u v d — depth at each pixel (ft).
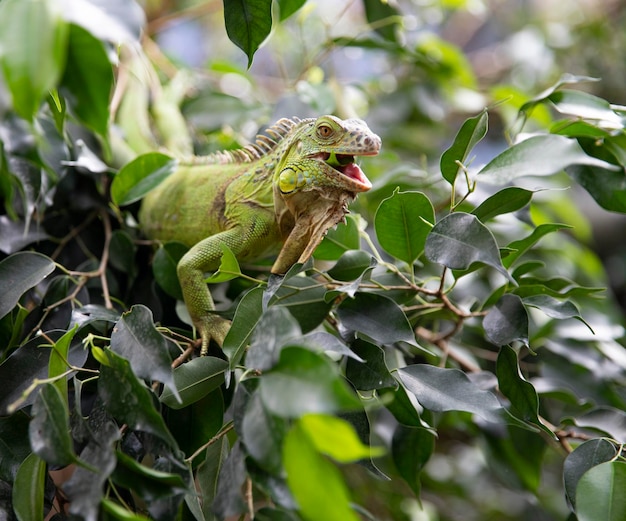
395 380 7.27
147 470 7.03
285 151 7.52
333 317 7.51
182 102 8.43
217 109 8.30
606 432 7.47
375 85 8.88
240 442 7.06
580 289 7.51
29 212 7.60
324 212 7.43
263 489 7.00
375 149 7.39
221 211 7.64
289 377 6.88
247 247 7.58
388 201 7.35
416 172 8.00
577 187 12.91
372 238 8.16
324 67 11.41
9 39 6.91
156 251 7.76
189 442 7.32
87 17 6.97
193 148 8.32
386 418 8.11
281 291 7.41
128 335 7.17
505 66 12.05
